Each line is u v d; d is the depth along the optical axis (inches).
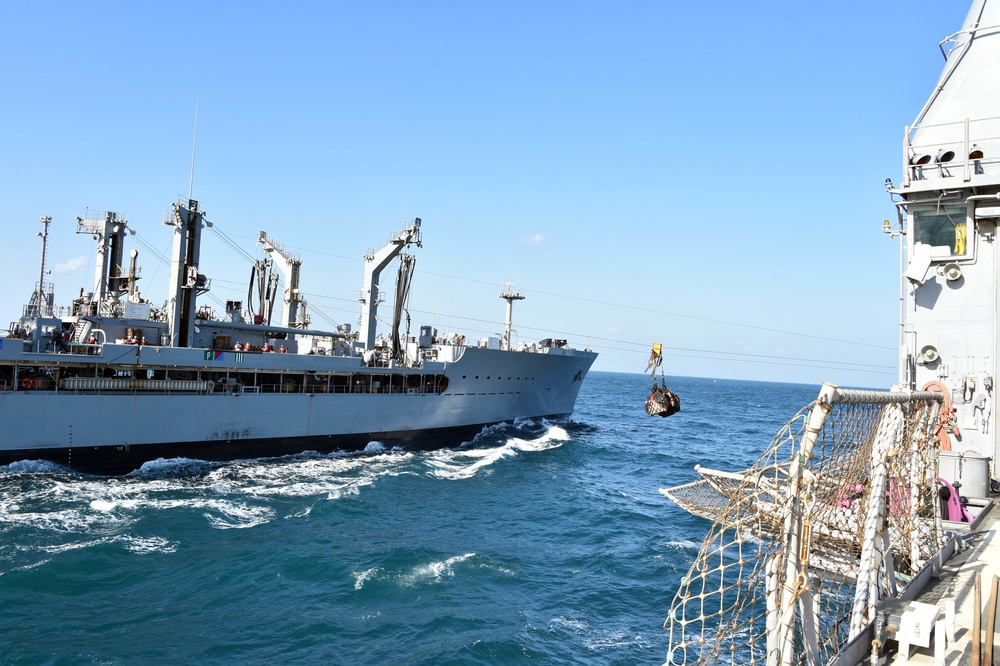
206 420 1624.0
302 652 751.7
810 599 323.9
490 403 2361.0
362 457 1909.4
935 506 498.3
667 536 1259.2
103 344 1451.8
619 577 1023.6
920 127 739.4
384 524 1274.6
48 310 1715.1
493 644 777.6
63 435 1413.6
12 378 1409.9
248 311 2103.8
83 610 839.7
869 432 380.2
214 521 1223.5
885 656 338.6
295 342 2092.8
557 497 1583.4
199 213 1742.1
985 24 721.6
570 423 2957.7
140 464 1533.0
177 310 1679.4
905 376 729.0
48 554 1007.6
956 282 711.1
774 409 5871.1
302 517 1282.0
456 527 1288.1
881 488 369.7
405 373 2011.6
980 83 711.7
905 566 476.7
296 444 1801.2
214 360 1622.8
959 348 708.0
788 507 302.0
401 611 868.6
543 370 2532.0
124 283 1872.5
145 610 847.7
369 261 2126.0
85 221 1788.9
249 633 792.9
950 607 332.8
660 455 2333.9
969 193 699.4
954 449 687.7
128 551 1045.2
